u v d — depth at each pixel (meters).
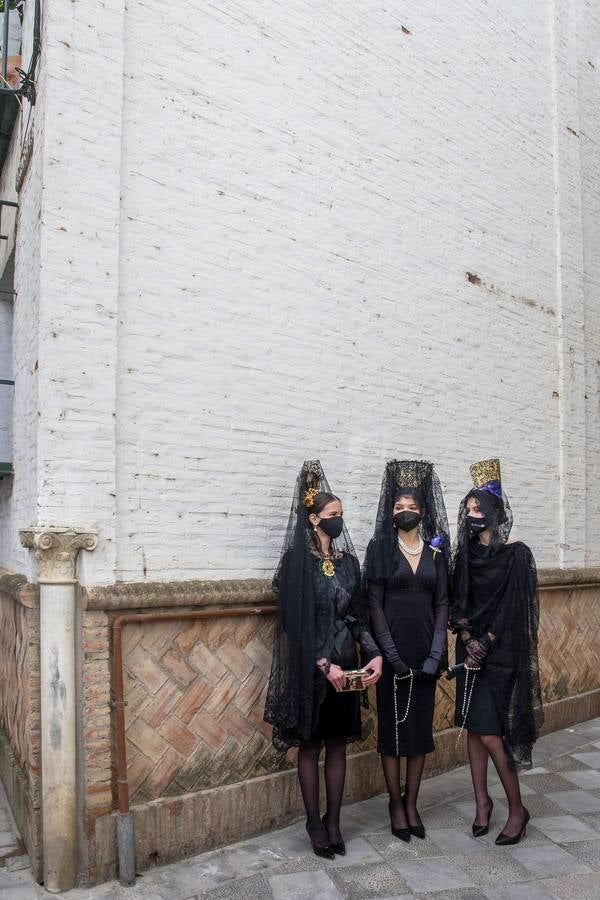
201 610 3.89
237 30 4.38
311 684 3.64
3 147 5.21
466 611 4.09
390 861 3.76
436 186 5.62
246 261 4.34
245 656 4.07
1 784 4.62
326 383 4.71
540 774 5.12
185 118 4.12
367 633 3.96
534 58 6.74
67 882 3.40
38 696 3.56
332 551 4.04
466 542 4.15
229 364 4.23
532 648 4.07
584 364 7.10
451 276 5.70
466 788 4.83
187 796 3.76
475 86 6.04
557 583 6.25
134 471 3.82
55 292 3.58
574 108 7.17
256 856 3.78
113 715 3.56
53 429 3.54
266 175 4.47
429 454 5.40
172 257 4.03
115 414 3.73
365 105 5.09
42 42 3.74
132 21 3.95
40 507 3.50
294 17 4.69
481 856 3.83
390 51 5.30
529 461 6.36
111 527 3.67
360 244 5.00
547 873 3.65
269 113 4.51
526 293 6.47
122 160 3.85
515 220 6.38
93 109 3.74
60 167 3.63
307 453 4.58
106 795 3.51
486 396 5.95
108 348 3.71
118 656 3.55
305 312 4.62
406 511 4.09
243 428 4.27
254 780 4.02
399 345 5.22
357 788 4.56
